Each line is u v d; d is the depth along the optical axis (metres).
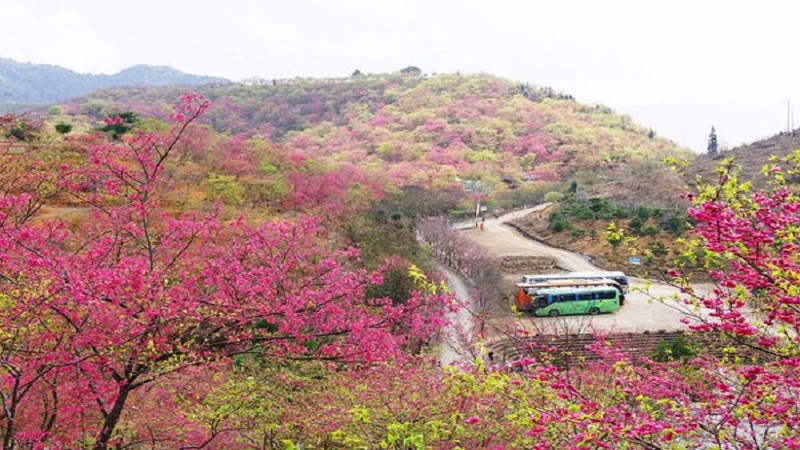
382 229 43.81
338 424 12.34
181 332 10.47
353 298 12.03
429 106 178.88
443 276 43.31
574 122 165.12
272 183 39.88
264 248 12.91
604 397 10.70
